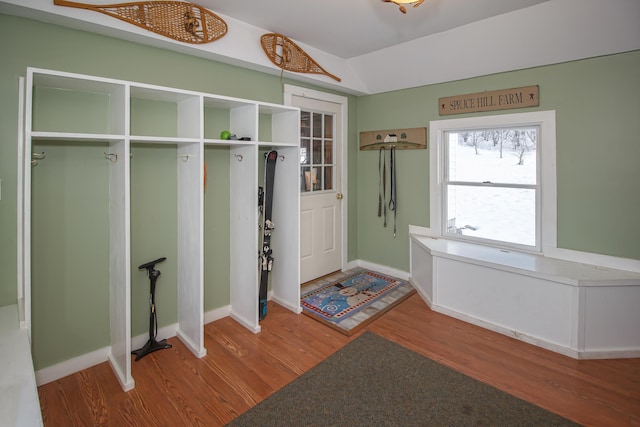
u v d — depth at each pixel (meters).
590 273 2.52
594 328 2.42
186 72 2.64
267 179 3.09
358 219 4.37
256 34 2.85
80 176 2.24
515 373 2.27
